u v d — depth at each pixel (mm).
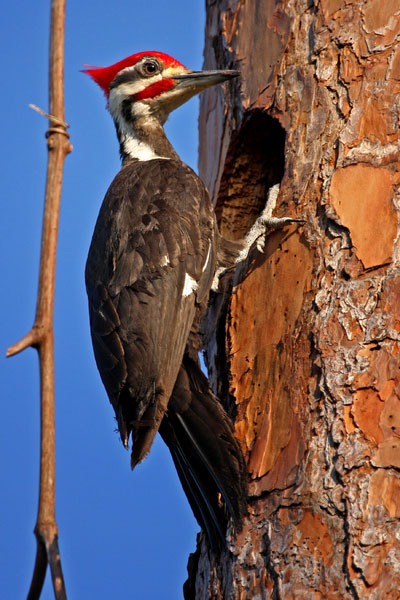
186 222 10930
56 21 6219
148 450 8875
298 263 9672
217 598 9219
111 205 11273
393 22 9953
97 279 10555
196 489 9703
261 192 12125
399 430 8273
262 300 9914
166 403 9383
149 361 9664
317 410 8773
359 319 8867
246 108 11297
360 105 9820
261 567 8617
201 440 9445
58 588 5508
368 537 8008
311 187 9898
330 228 9508
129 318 9914
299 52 10703
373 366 8594
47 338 5816
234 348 9984
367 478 8227
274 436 9094
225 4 12156
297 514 8484
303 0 10859
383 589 7789
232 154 11898
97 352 9969
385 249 9023
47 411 5777
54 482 5746
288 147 10375
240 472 9086
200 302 10586
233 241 11375
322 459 8531
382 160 9422
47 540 5645
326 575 8094
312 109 10273
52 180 6062
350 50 10133
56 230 5980
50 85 6203
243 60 11562
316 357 9008
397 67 9742
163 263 10344
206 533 9742
